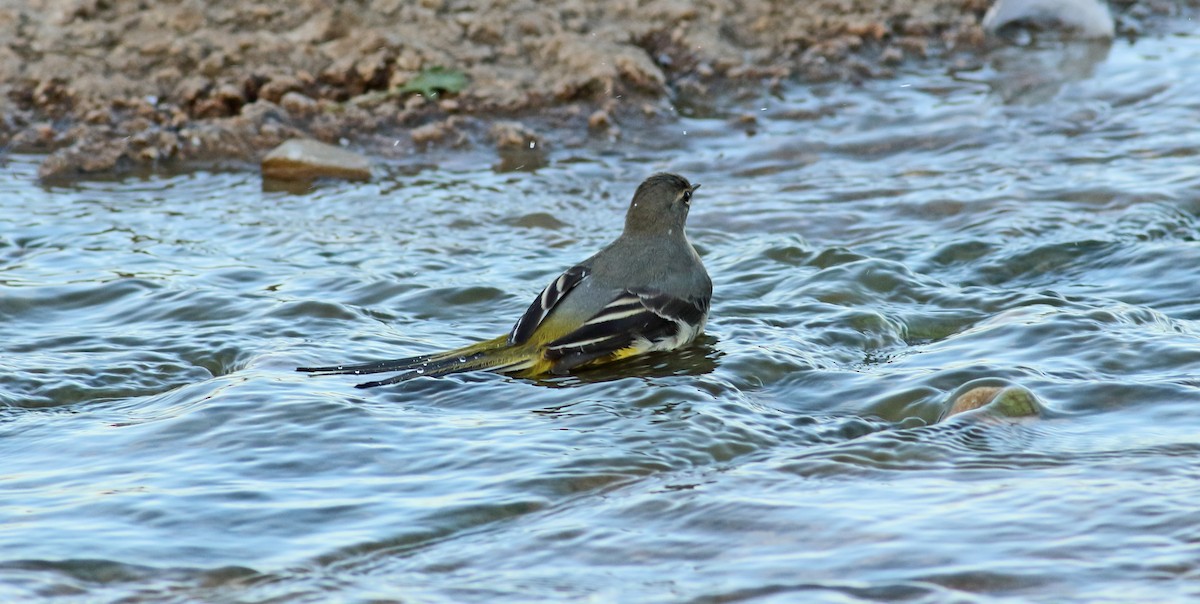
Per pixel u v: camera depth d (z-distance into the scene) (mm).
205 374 11711
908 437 9461
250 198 18172
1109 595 7113
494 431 9977
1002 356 11297
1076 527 7895
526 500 8688
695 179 18828
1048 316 12055
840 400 10609
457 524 8398
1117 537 7746
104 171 19266
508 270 14898
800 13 23297
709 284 12406
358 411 10320
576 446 9602
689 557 7781
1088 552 7590
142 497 8758
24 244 15953
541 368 11453
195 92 20781
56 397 11047
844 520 8125
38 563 7789
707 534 8055
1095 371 10828
